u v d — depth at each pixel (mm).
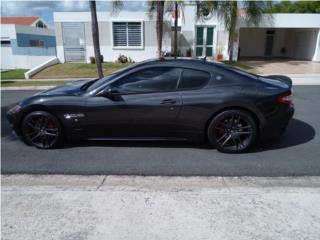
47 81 12844
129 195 2924
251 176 3375
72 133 4219
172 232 2357
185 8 18375
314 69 15766
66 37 18672
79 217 2566
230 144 4066
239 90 3930
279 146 4312
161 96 3975
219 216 2562
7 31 22781
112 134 4184
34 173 3510
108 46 18703
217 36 19172
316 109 6699
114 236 2318
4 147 4406
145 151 4160
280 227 2414
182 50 19203
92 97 4086
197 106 3939
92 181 3277
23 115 4250
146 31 18312
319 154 4008
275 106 3936
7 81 13117
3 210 2688
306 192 2975
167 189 3051
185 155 4012
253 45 24156
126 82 4047
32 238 2309
